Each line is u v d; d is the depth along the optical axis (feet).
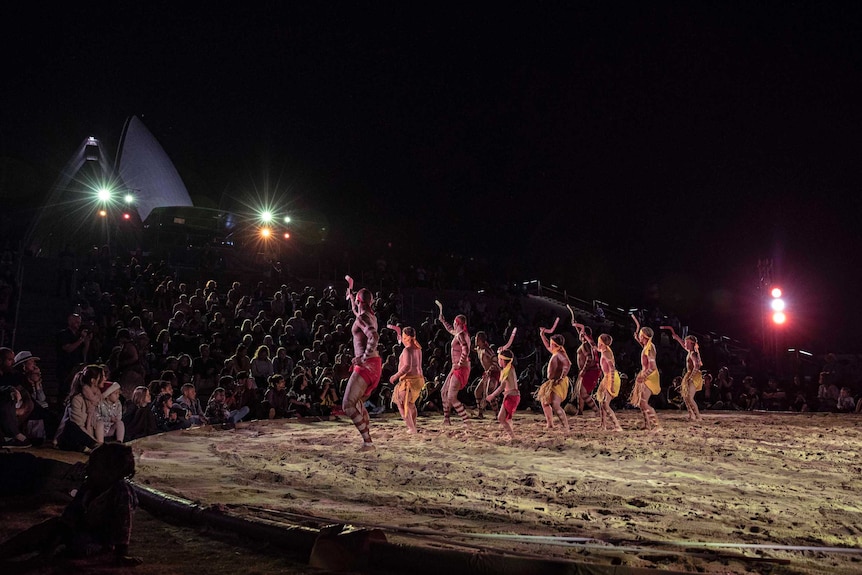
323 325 66.64
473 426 43.83
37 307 65.31
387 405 54.80
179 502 15.71
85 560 12.37
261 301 71.51
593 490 21.56
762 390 78.89
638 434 38.47
